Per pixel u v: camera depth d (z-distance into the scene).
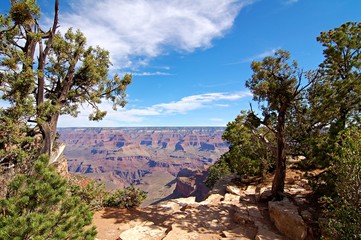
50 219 5.75
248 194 16.70
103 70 16.61
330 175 10.17
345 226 6.76
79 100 16.27
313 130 15.75
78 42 16.05
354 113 14.34
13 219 4.97
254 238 9.60
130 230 9.96
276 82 13.37
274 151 14.51
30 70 10.96
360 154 7.19
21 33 12.55
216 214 12.66
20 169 10.34
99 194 13.80
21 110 10.46
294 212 10.29
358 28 16.72
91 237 6.43
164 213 13.25
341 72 16.89
